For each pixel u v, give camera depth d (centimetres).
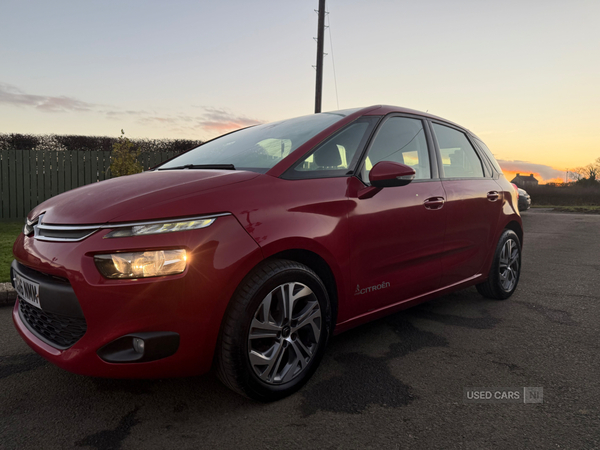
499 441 174
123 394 215
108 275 171
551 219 1232
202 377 233
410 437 177
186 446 172
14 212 993
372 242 245
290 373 212
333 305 235
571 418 190
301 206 212
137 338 172
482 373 236
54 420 192
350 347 273
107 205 185
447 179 311
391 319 328
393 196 259
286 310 205
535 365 246
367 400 208
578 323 317
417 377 232
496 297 374
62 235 185
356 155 252
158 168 301
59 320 189
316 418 192
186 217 180
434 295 300
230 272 183
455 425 186
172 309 174
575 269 515
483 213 337
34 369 243
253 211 195
